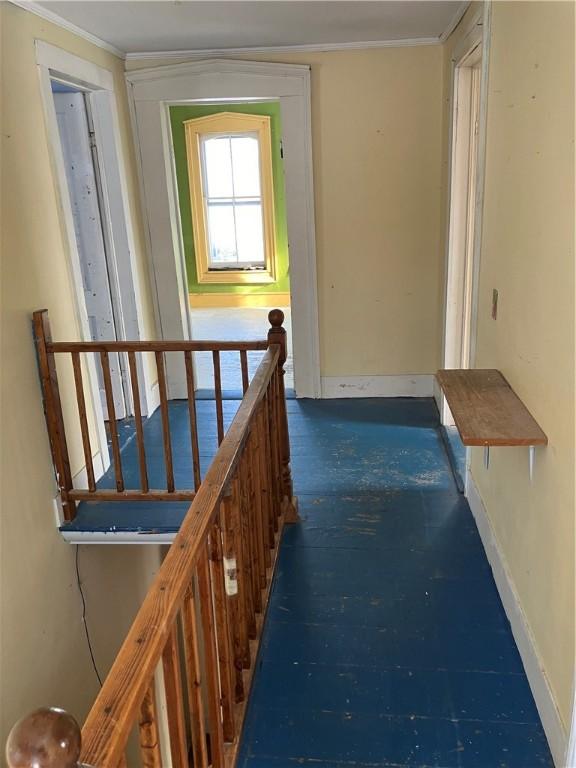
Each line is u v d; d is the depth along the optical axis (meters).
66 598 2.82
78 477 3.05
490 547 2.54
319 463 3.53
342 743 1.79
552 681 1.71
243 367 2.72
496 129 2.39
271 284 8.10
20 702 2.38
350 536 2.81
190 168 7.70
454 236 3.59
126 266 3.94
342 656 2.11
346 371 4.48
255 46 3.80
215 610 1.63
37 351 2.62
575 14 1.45
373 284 4.27
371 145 4.00
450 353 3.79
